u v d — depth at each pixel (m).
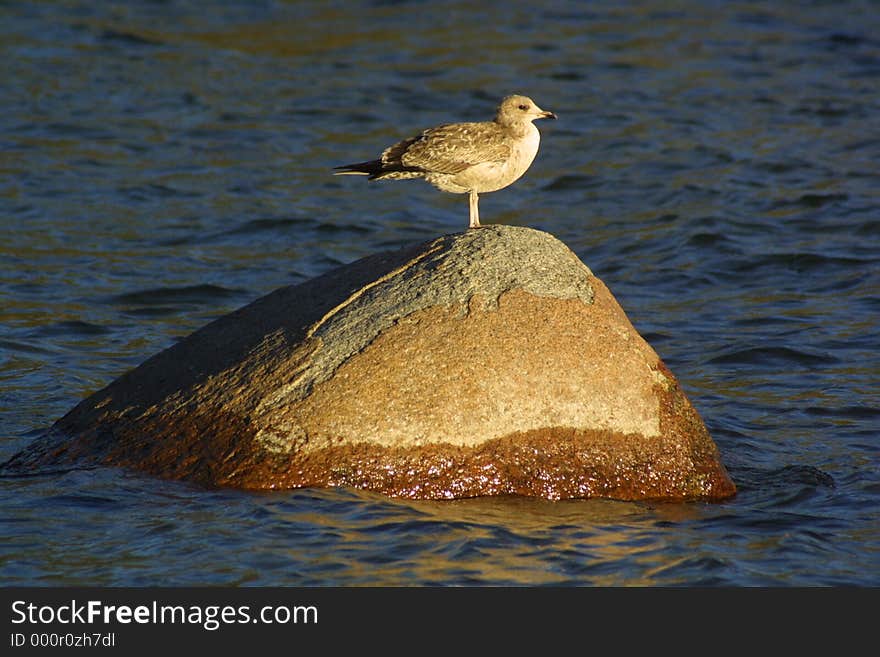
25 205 22.84
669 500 11.83
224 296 19.17
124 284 19.47
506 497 11.52
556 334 11.87
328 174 25.55
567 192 24.72
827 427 14.04
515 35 35.62
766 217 22.67
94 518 11.13
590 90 30.97
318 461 11.52
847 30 35.84
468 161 13.88
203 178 24.97
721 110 29.38
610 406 11.81
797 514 11.67
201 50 33.66
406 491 11.45
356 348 11.87
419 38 35.28
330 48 34.34
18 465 12.33
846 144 26.75
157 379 12.67
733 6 38.53
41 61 31.73
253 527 10.91
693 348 16.94
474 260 12.30
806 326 17.58
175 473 11.73
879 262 20.16
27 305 18.30
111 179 24.61
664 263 20.75
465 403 11.57
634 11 38.12
